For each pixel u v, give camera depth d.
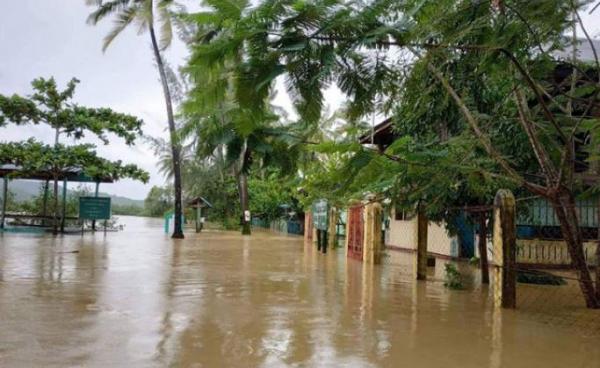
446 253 13.37
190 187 36.31
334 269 9.91
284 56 3.15
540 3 3.83
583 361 3.91
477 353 4.06
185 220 36.91
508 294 6.02
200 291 6.67
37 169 18.30
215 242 17.80
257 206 32.31
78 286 6.76
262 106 3.22
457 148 5.71
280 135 4.09
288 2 2.98
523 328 4.99
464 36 3.89
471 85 6.04
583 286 6.16
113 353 3.76
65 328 4.46
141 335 4.29
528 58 4.53
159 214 51.12
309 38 3.16
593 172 6.92
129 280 7.47
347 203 10.63
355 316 5.38
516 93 5.51
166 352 3.83
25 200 24.86
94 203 19.52
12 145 17.55
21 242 14.21
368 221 11.17
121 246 14.03
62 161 17.61
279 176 4.58
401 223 16.42
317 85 3.28
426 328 4.90
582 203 9.97
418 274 8.50
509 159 6.63
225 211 36.03
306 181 6.21
